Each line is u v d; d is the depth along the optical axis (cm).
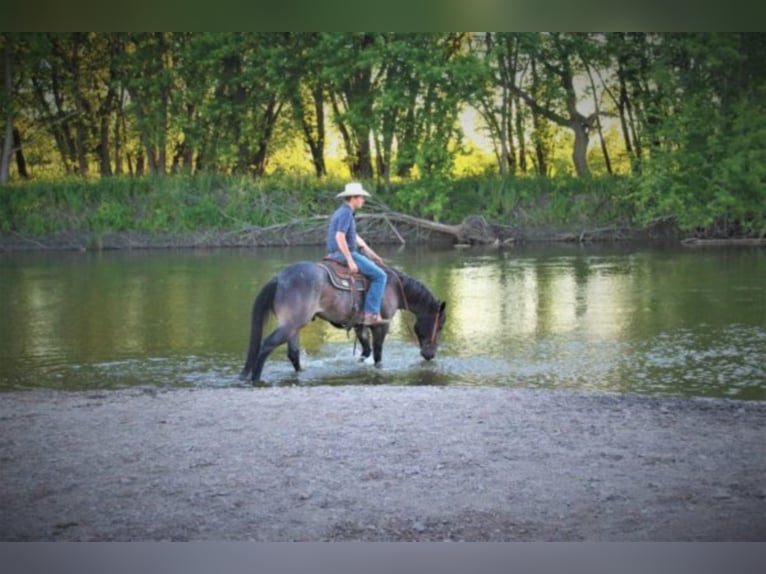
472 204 3566
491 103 3872
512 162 4016
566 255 2748
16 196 3353
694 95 3319
